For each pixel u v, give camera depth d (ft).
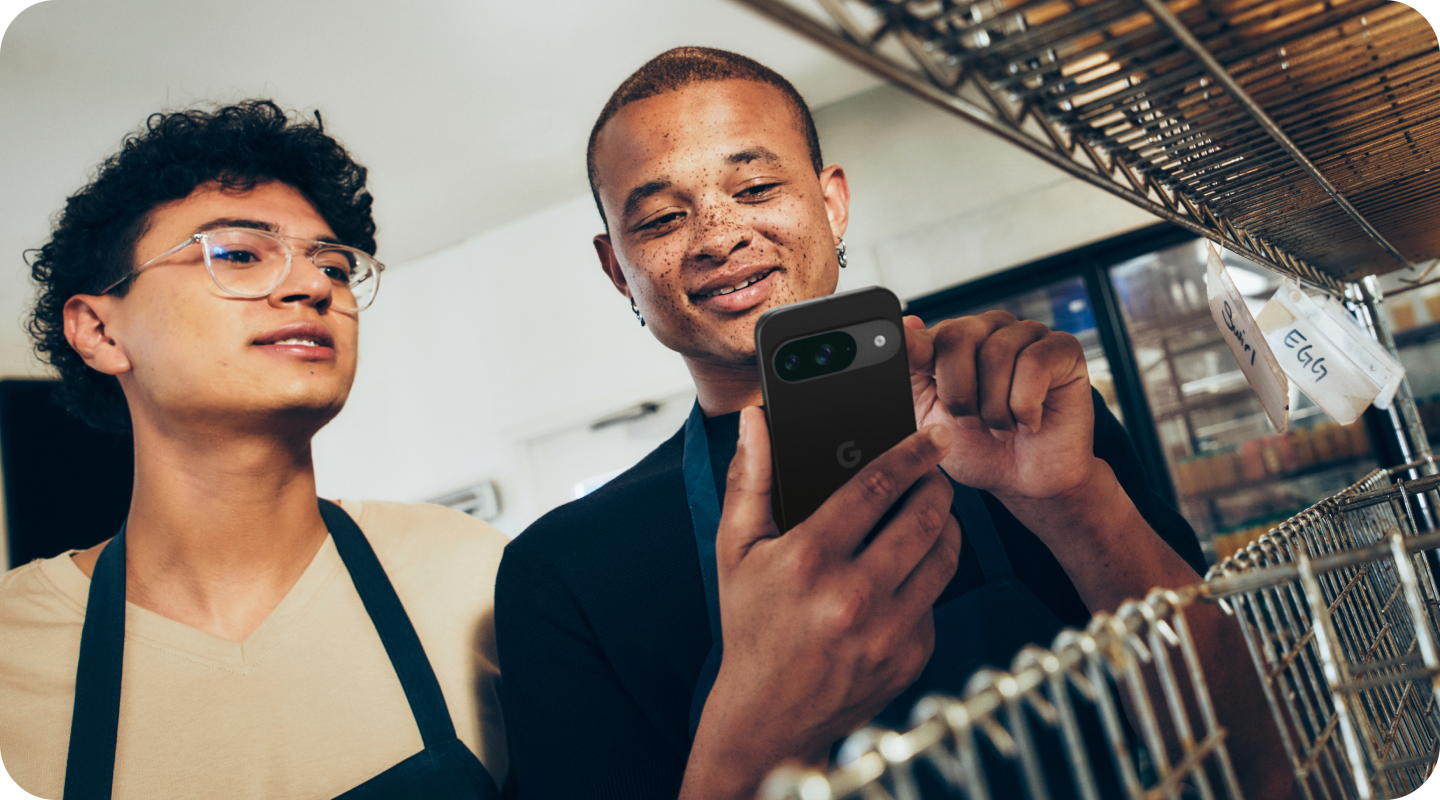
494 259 11.91
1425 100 1.40
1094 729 1.94
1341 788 1.26
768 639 1.40
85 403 3.06
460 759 2.48
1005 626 2.01
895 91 9.91
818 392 1.49
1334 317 2.51
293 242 2.57
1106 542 1.76
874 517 1.36
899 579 1.41
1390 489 2.23
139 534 2.56
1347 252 2.65
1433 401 8.41
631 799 2.06
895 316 1.51
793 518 1.49
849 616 1.34
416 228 11.43
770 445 1.46
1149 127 1.34
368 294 2.94
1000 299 9.75
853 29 0.74
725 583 1.47
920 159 9.79
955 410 1.63
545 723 2.17
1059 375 1.59
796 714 1.42
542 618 2.26
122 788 2.27
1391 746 1.58
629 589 2.19
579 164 10.62
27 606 2.56
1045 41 0.93
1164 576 1.79
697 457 2.29
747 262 2.07
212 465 2.44
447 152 9.75
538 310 11.66
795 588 1.36
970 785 0.64
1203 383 9.47
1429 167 1.85
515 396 11.70
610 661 2.17
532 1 7.52
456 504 11.74
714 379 2.29
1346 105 1.38
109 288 2.46
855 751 0.63
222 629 2.55
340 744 2.44
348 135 9.04
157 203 2.48
